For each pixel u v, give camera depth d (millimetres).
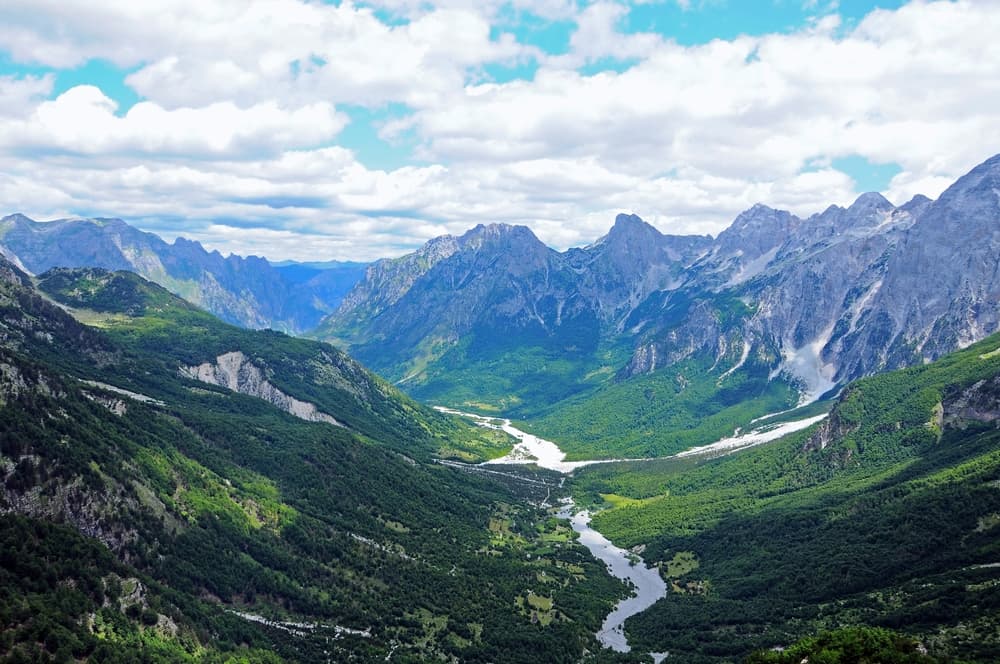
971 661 189250
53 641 177250
